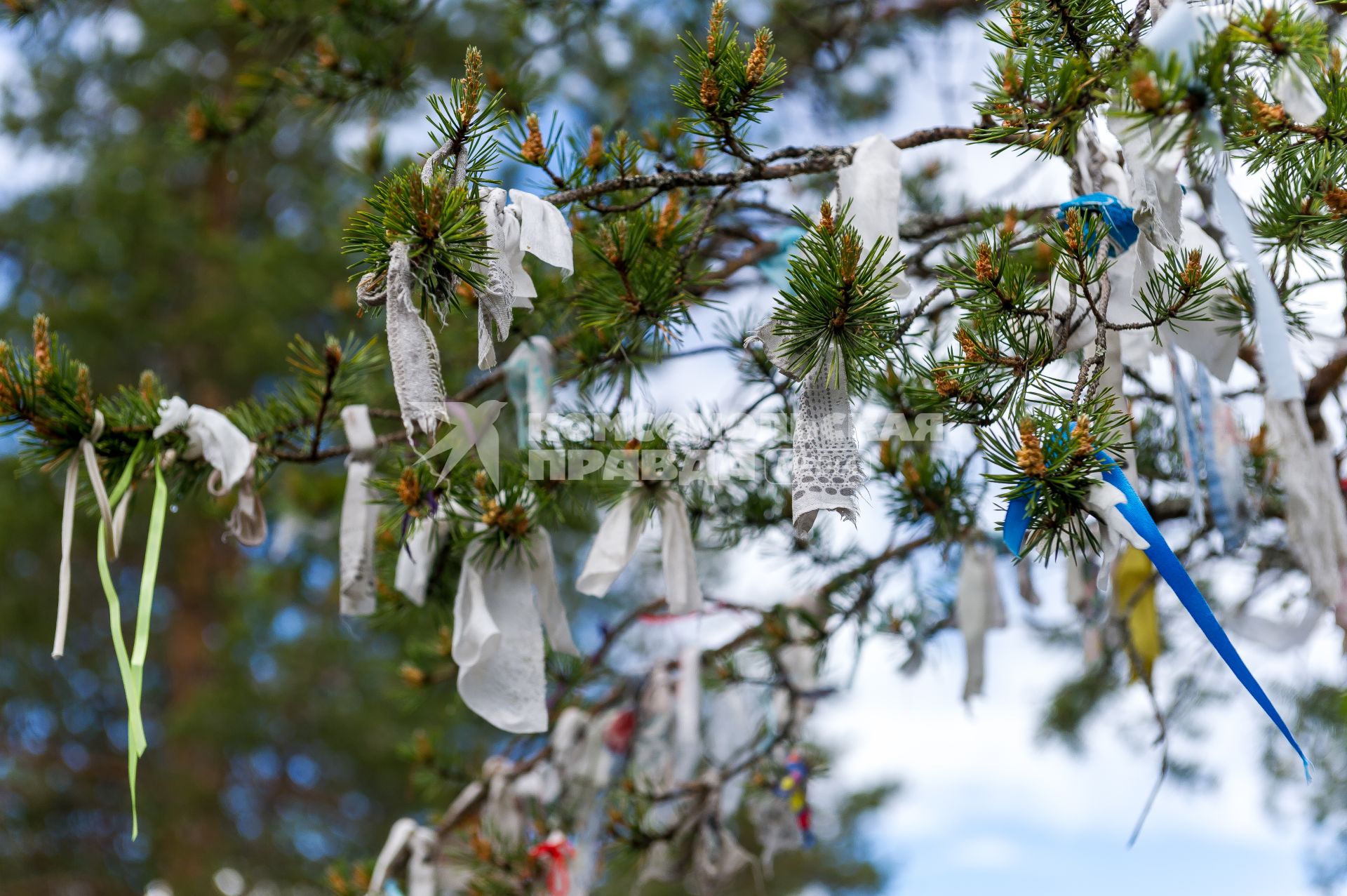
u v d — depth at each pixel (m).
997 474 1.87
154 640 6.11
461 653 2.10
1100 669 3.14
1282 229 1.98
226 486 2.12
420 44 4.11
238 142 2.64
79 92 5.98
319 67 2.53
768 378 2.23
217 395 5.91
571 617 5.69
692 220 2.16
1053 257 1.95
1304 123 1.96
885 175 2.00
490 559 2.12
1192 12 1.84
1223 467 2.19
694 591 2.13
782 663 2.43
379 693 5.59
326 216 5.75
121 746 6.24
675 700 2.47
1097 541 1.89
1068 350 1.99
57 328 5.46
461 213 1.88
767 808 2.43
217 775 5.78
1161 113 1.83
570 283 2.24
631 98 2.98
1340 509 2.18
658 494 2.14
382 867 2.46
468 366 2.44
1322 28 1.88
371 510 2.18
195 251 5.82
